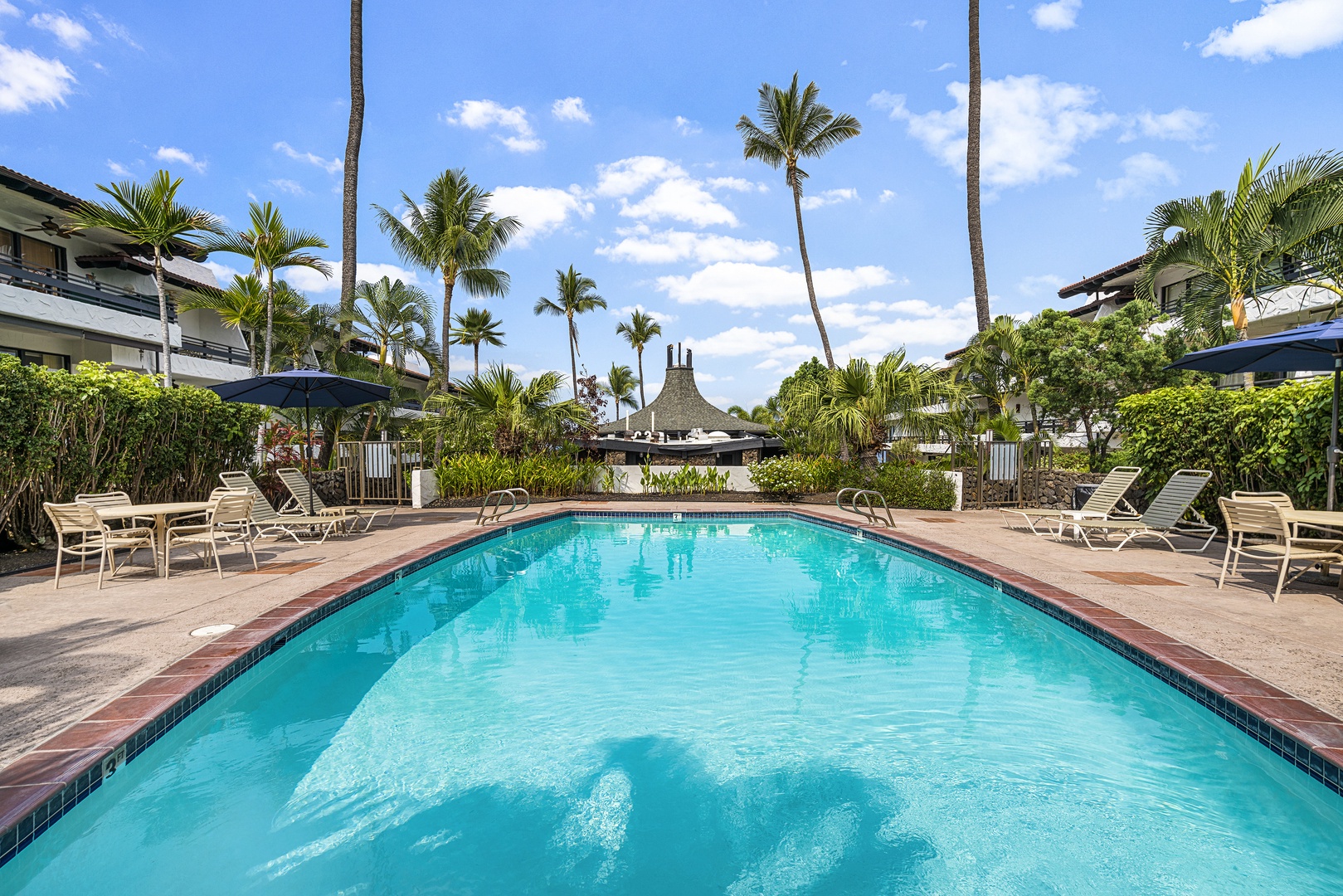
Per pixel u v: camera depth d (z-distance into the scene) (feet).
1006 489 47.26
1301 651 13.42
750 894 7.57
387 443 50.16
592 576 26.00
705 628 18.60
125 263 65.62
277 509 39.75
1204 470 29.25
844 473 51.37
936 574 26.04
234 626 15.02
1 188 53.47
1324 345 20.85
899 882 7.72
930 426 46.24
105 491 27.14
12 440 22.59
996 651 16.48
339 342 67.15
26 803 7.65
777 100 71.46
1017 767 10.52
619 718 12.45
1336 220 31.99
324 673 14.85
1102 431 65.98
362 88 61.77
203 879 7.70
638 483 56.13
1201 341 46.29
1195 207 36.37
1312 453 22.98
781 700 13.29
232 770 10.30
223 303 60.54
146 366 67.77
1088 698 13.39
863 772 10.40
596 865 8.06
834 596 22.53
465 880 7.75
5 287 51.11
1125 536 29.35
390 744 11.28
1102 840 8.56
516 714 12.59
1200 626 15.34
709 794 9.73
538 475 52.16
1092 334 60.23
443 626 18.86
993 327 66.74
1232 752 10.79
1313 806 9.09
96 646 13.51
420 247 71.36
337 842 8.46
